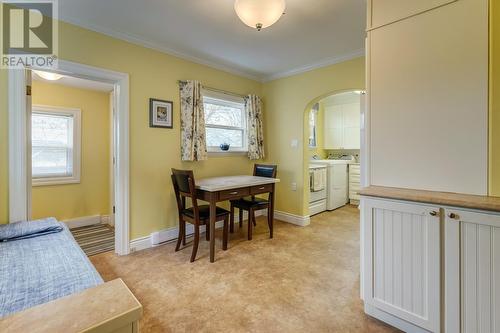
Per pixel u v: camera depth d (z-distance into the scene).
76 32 2.34
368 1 1.76
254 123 3.97
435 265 1.36
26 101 2.06
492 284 1.21
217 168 3.62
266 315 1.70
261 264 2.46
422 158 1.56
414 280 1.44
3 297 0.97
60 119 3.64
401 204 1.46
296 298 1.89
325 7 2.16
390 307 1.53
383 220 1.55
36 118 3.46
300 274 2.26
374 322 1.62
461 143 1.43
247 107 3.94
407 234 1.46
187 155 3.11
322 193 4.65
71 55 2.32
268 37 2.72
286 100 3.95
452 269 1.31
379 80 1.72
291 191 3.93
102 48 2.50
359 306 1.79
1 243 1.53
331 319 1.66
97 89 3.83
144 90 2.82
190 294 1.94
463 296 1.29
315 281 2.14
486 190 1.37
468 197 1.34
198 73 3.35
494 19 1.33
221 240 3.12
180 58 3.15
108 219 3.98
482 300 1.24
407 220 1.46
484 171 1.37
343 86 3.28
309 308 1.77
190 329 1.56
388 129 1.69
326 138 5.98
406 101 1.61
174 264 2.46
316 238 3.20
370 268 1.61
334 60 3.33
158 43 2.86
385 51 1.69
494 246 1.20
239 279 2.17
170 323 1.61
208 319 1.66
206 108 3.57
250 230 3.13
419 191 1.54
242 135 4.05
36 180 3.41
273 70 3.83
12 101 1.98
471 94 1.40
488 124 1.36
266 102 4.24
